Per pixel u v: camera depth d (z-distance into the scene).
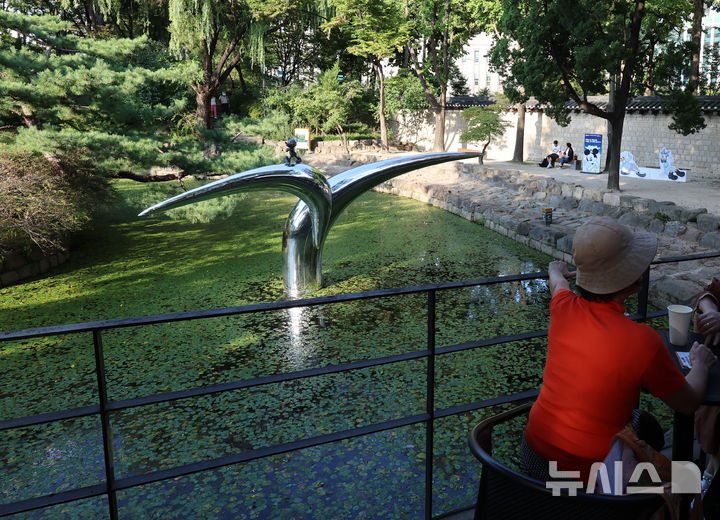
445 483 4.30
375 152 29.98
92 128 12.16
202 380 6.41
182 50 19.33
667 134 21.70
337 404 5.76
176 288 10.04
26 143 10.50
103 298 9.50
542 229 12.78
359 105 32.97
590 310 1.55
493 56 16.11
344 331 7.91
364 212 17.92
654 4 15.71
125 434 5.26
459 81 35.31
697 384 1.59
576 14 13.70
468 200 17.06
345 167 27.36
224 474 4.54
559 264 2.02
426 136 33.25
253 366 6.78
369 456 4.72
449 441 4.93
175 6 17.44
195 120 13.47
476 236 14.29
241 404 5.79
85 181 11.88
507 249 12.91
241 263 11.65
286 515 3.96
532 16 14.41
